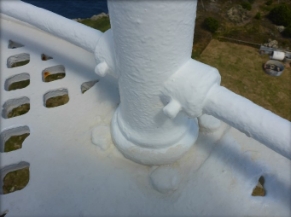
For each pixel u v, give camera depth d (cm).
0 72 337
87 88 342
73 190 251
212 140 278
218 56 643
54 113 301
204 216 240
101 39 202
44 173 260
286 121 158
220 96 171
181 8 145
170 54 164
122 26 154
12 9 243
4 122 295
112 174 258
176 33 155
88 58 349
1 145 301
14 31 376
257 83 593
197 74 172
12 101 319
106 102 307
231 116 169
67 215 239
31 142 279
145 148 246
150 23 146
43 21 233
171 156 245
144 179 255
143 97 195
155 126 224
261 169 263
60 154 271
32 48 360
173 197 247
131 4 140
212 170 261
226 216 240
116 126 260
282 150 158
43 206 243
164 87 181
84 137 281
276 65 625
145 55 164
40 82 329
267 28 712
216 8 764
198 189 251
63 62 346
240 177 258
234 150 272
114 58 195
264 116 160
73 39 226
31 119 297
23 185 384
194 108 175
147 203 245
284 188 254
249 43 674
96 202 245
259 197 249
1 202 245
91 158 268
